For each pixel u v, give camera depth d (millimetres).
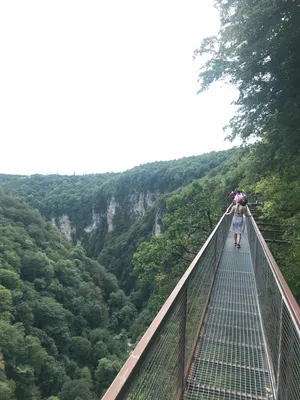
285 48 7465
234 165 37875
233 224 8664
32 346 23750
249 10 7516
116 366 28719
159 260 16609
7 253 37000
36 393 22219
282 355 2303
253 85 9055
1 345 21562
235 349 3305
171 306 1836
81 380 25047
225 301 4578
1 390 18500
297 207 8312
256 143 10391
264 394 2650
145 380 1369
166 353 1805
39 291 36250
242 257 7426
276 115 8578
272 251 9625
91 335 35375
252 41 7957
